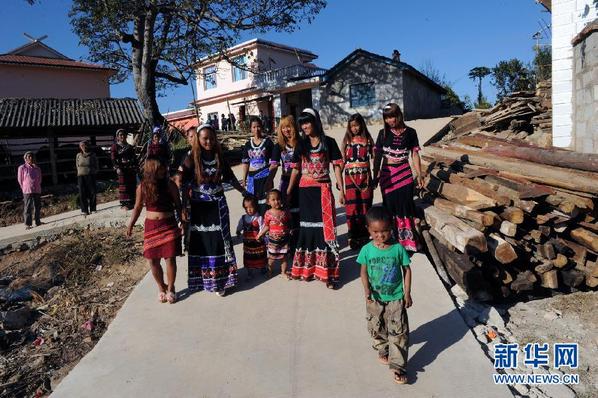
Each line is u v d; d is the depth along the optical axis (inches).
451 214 233.5
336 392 131.8
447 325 166.7
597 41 277.4
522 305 200.1
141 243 314.7
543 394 136.2
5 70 957.2
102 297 240.2
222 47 652.1
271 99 1227.9
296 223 220.8
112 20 558.6
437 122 836.0
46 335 206.7
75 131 701.9
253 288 204.2
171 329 173.5
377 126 975.6
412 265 216.4
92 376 147.3
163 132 355.9
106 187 625.3
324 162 195.8
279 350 154.6
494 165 267.3
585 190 197.6
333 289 196.7
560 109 339.3
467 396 128.0
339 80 1068.5
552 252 200.5
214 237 193.8
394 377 136.3
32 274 308.7
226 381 140.1
